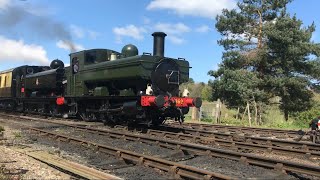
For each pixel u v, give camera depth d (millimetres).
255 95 28703
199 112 29297
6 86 31266
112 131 14883
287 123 26812
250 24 32688
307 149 12562
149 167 8914
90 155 10680
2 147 11641
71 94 21938
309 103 31578
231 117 32000
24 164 9219
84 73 20500
